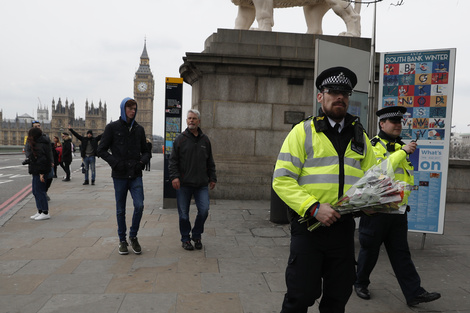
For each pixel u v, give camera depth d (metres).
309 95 7.97
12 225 5.49
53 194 8.71
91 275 3.45
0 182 11.94
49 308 2.77
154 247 4.39
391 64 4.66
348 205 1.82
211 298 2.98
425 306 2.92
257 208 6.90
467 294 3.16
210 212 6.48
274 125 7.96
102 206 7.09
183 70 8.54
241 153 7.94
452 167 8.20
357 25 8.40
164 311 2.74
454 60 4.34
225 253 4.19
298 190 1.87
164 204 6.85
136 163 4.04
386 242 3.08
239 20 9.22
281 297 3.02
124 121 4.03
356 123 2.00
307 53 7.93
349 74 1.93
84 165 11.81
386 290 3.24
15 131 138.12
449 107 4.37
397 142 3.39
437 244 4.77
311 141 1.94
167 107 6.79
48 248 4.31
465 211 7.20
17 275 3.43
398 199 1.81
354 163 1.95
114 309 2.76
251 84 7.89
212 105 7.86
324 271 2.02
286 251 4.29
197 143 4.26
